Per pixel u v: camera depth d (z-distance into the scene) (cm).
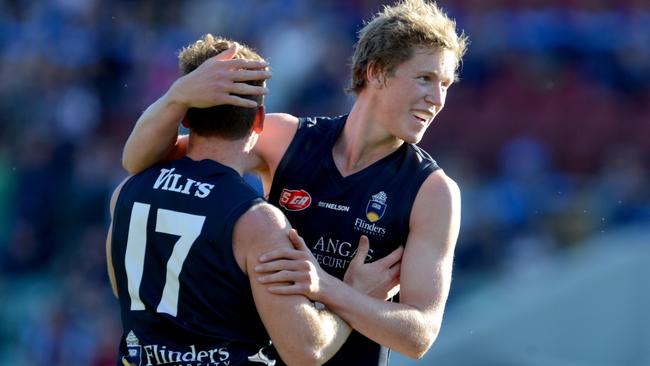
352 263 1387
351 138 1441
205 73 1309
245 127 1338
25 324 4656
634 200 4516
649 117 5056
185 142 1438
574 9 5356
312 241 1434
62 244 4966
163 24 5772
